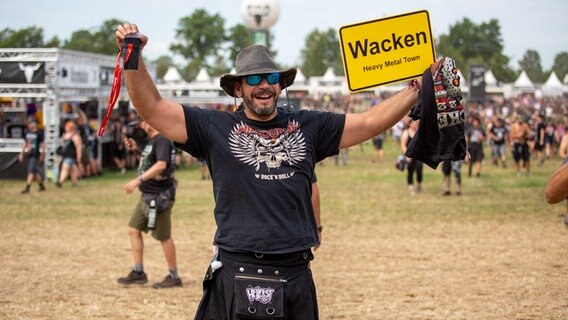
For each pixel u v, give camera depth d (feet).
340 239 40.47
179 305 26.25
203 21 410.52
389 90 200.54
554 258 34.78
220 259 13.73
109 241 39.83
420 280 30.01
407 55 13.96
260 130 13.69
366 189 67.46
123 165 84.48
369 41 13.91
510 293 27.71
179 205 55.67
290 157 13.58
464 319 24.02
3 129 80.94
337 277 30.60
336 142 14.02
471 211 51.88
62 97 73.26
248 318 13.25
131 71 13.03
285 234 13.39
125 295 27.71
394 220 47.78
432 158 13.51
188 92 109.09
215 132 13.67
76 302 26.53
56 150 71.20
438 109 13.33
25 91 71.87
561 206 54.08
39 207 53.52
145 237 41.14
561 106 218.79
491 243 39.04
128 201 57.62
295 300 13.53
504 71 405.18
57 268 32.71
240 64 13.79
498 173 84.79
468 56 407.64
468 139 79.66
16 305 25.95
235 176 13.50
